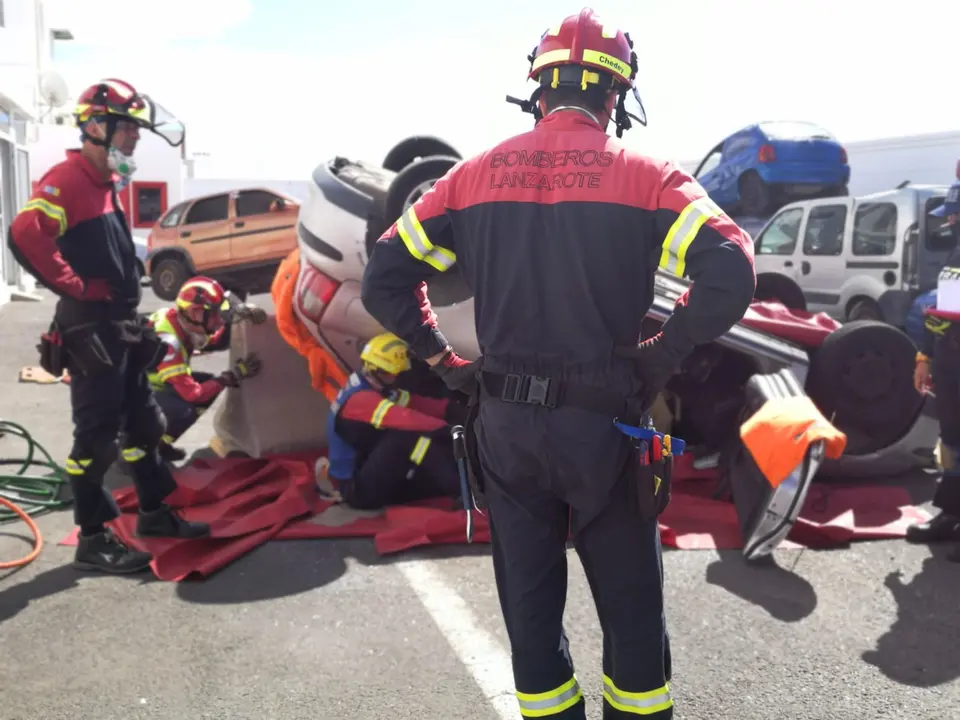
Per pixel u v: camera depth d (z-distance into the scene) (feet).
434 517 14.28
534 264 6.58
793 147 40.04
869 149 40.98
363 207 16.34
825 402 16.16
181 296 17.62
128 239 12.96
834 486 16.70
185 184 87.66
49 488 16.61
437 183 7.16
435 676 9.89
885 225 30.94
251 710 9.21
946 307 13.69
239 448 19.34
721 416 17.76
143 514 14.16
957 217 13.80
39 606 11.71
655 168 6.43
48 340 12.41
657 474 6.61
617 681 6.88
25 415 23.62
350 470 15.69
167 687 9.66
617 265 6.45
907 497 15.90
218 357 33.53
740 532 14.03
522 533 6.86
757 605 11.72
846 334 16.11
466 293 15.70
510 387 6.70
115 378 12.73
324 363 18.15
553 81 6.98
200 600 11.92
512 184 6.68
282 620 11.31
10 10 66.39
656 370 6.56
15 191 50.96
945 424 13.84
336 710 9.20
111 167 12.29
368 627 11.11
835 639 10.74
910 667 10.04
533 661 6.78
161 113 12.78
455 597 11.99
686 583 12.46
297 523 14.88
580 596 12.01
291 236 46.98
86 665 10.13
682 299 6.42
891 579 12.55
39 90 74.23
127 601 11.88
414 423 15.11
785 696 9.43
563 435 6.50
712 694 9.47
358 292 16.69
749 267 6.03
